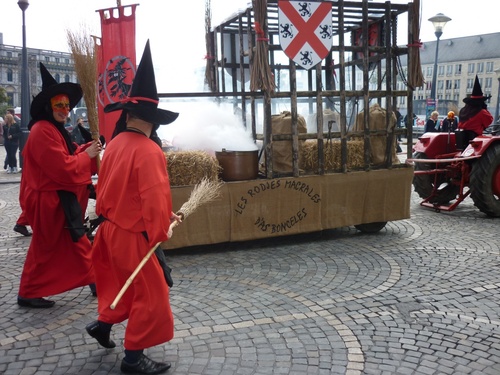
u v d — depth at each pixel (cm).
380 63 622
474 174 671
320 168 552
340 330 342
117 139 279
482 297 399
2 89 4306
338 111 653
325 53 535
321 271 466
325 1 527
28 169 363
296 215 548
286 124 538
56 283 379
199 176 503
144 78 268
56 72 6038
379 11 580
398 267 475
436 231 612
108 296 292
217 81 741
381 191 583
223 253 527
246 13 635
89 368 294
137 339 271
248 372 288
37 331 345
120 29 641
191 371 290
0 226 664
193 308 382
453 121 1205
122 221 270
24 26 1254
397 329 343
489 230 614
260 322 356
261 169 570
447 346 318
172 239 505
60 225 370
